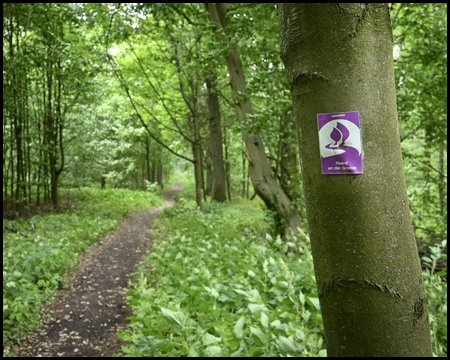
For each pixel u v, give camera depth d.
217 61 7.28
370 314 0.81
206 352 1.78
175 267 4.09
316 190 0.87
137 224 13.92
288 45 0.90
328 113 0.84
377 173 0.82
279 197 8.55
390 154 0.84
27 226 10.97
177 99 16.41
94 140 16.64
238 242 5.74
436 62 7.00
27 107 13.91
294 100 0.92
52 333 4.79
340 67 0.83
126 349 2.29
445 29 6.87
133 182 37.06
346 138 0.83
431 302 2.80
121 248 9.77
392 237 0.82
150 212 17.89
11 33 11.14
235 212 15.13
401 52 7.78
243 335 2.17
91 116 16.69
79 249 8.76
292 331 2.05
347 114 0.82
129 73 14.20
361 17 0.83
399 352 0.80
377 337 0.80
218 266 4.45
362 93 0.82
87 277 7.20
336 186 0.84
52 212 14.27
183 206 16.88
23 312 4.84
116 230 12.48
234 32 7.16
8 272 5.70
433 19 7.26
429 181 8.47
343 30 0.83
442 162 10.20
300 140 0.91
